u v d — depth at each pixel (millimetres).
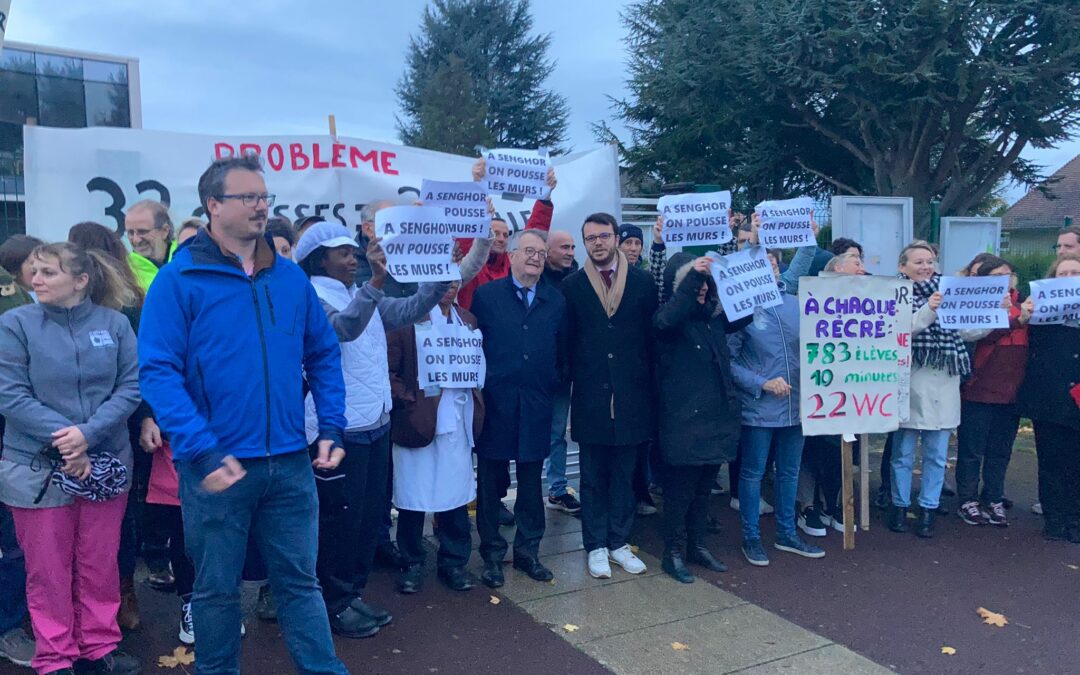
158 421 2596
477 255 4203
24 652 3646
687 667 3832
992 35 17328
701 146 23797
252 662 3734
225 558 2764
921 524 5676
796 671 3824
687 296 4508
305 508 2953
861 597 4668
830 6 17359
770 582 4848
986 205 25797
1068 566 5176
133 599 4012
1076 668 3910
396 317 3730
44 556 3270
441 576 4680
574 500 6000
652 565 5074
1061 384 5422
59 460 3219
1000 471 5953
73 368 3258
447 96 39938
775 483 5363
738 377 5016
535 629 4164
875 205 9180
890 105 18312
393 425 4340
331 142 6094
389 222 3516
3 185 8367
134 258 4309
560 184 6828
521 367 4523
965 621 4391
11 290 3762
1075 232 5738
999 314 5258
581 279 4777
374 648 3906
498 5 43781
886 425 5320
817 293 5082
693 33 20906
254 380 2766
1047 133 18406
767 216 4848
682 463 4680
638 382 4762
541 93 43656
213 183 2750
